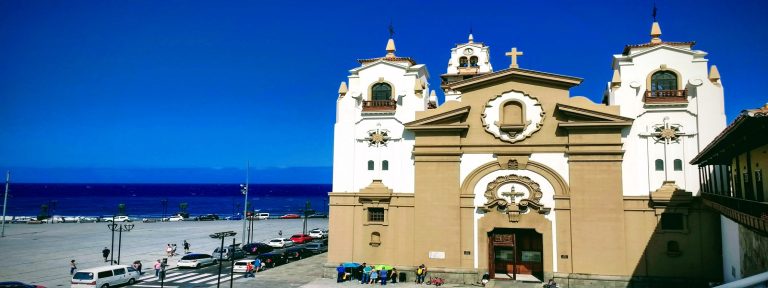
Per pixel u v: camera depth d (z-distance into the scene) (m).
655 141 32.78
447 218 34.91
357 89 38.22
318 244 53.72
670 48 33.44
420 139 35.97
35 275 39.72
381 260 35.94
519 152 34.47
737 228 26.19
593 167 33.19
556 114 34.31
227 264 45.53
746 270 24.25
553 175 33.81
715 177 27.97
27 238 68.50
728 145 21.83
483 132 35.19
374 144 37.12
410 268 35.12
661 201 31.80
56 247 59.00
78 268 43.28
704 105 32.25
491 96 35.41
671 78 33.44
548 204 33.72
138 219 116.94
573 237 32.91
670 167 32.34
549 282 32.00
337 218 37.00
